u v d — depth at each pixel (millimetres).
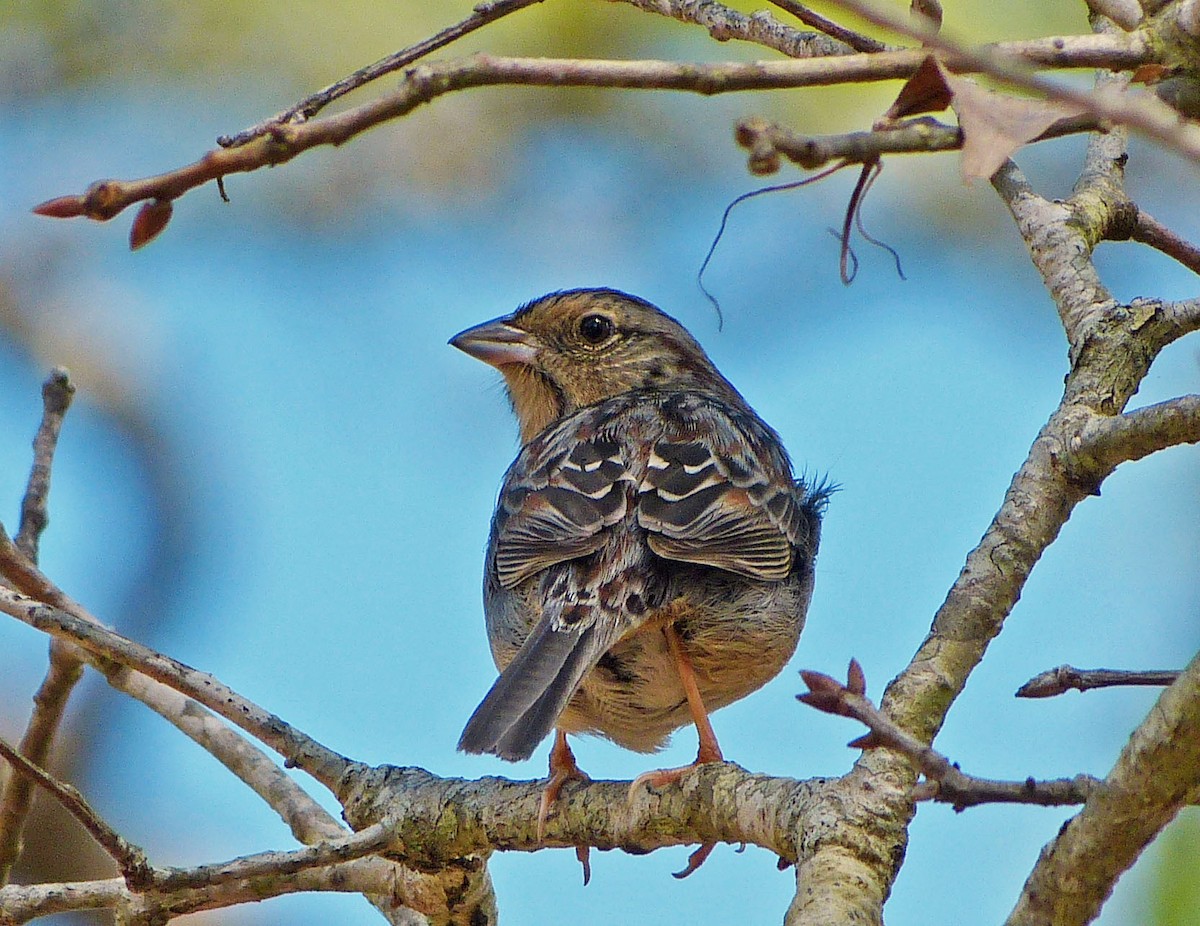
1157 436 7023
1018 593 7105
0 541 8688
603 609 8961
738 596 9250
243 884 8008
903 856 6285
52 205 5121
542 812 7539
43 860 12375
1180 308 7793
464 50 12609
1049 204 8656
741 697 9953
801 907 6051
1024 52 5719
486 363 12680
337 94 6762
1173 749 5406
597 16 12555
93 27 13492
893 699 6750
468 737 7816
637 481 9539
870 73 5277
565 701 8219
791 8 8180
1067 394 7633
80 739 12797
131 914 7594
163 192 5156
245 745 8734
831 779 6617
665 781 7258
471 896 8055
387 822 7453
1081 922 5758
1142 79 5719
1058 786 5469
